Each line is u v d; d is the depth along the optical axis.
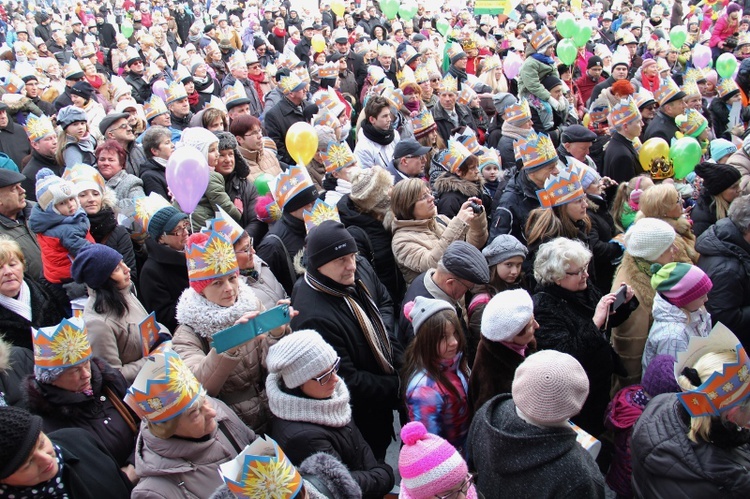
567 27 11.44
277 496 1.95
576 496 2.23
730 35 13.70
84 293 3.91
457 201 5.07
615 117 6.03
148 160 5.52
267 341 3.20
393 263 4.55
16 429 2.17
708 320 3.51
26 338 3.71
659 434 2.40
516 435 2.32
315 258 3.28
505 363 3.06
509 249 3.90
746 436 2.25
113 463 2.61
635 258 3.91
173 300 3.86
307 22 15.10
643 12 18.12
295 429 2.65
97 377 2.88
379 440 3.51
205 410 2.49
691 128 6.95
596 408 3.55
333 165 5.39
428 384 3.05
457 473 2.19
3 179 4.41
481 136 8.59
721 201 4.91
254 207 5.37
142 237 4.82
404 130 7.55
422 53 11.72
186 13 20.59
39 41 14.99
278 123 7.53
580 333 3.40
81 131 6.04
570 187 4.32
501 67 11.05
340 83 11.18
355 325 3.35
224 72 12.34
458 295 3.62
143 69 10.56
